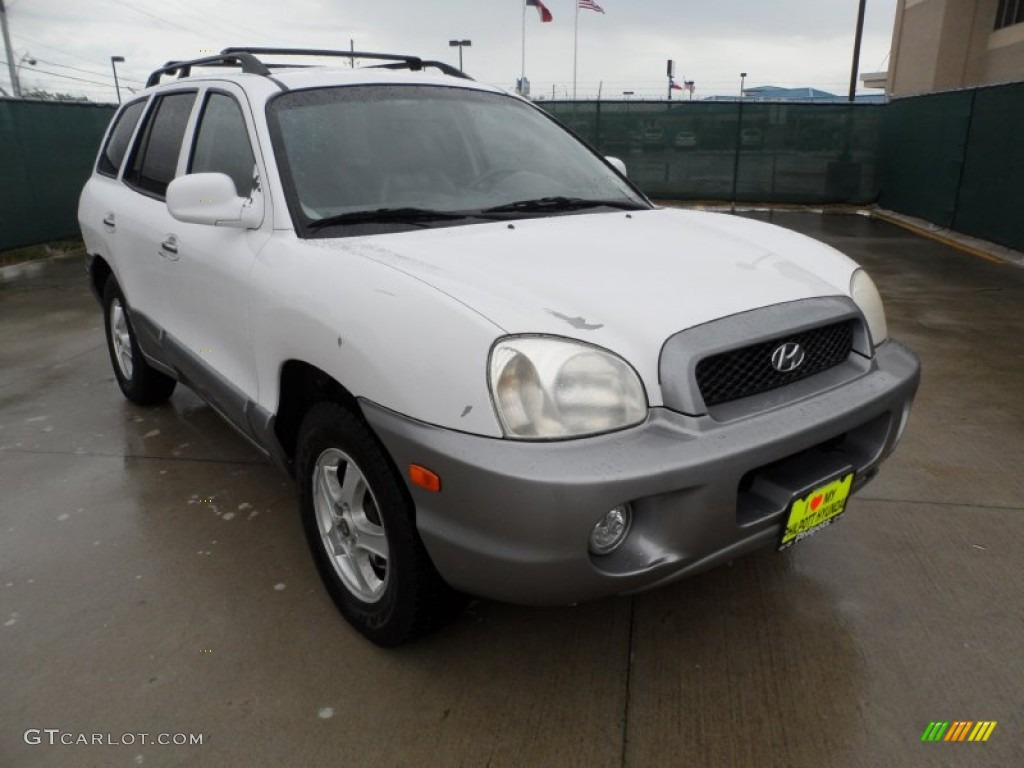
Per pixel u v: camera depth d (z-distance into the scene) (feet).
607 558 6.28
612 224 9.03
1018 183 31.50
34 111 33.68
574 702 7.14
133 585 9.00
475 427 6.02
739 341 6.55
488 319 6.20
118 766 6.48
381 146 9.36
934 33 84.33
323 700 7.18
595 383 6.08
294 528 10.21
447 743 6.69
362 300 6.91
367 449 6.97
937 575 9.02
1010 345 18.04
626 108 52.70
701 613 8.39
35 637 8.10
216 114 10.27
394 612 7.30
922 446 12.45
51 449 12.76
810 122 50.93
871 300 8.32
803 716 6.95
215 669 7.60
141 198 12.13
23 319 21.90
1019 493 10.89
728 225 9.81
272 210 8.46
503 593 6.29
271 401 8.44
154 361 12.53
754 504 6.83
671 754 6.57
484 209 9.16
